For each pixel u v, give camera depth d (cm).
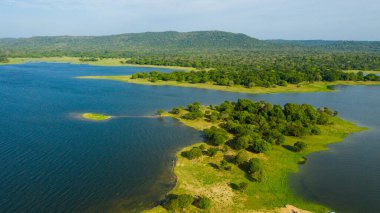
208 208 7462
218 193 8262
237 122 14275
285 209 7706
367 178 9638
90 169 9650
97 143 11888
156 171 9575
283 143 12169
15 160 10125
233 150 11156
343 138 13175
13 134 12619
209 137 12169
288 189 8731
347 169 10212
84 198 8019
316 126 13875
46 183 8719
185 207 7400
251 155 10769
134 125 14262
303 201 8162
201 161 10219
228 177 9156
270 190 8594
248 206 7738
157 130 13575
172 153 10994
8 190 8300
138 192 8338
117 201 7900
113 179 9044
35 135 12575
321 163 10600
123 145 11738
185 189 8425
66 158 10425
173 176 9231
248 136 11562
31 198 7956
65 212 7412
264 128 13012
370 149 12006
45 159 10288
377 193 8769
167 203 7738
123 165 9981
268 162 10362
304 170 10012
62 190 8375
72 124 14188
